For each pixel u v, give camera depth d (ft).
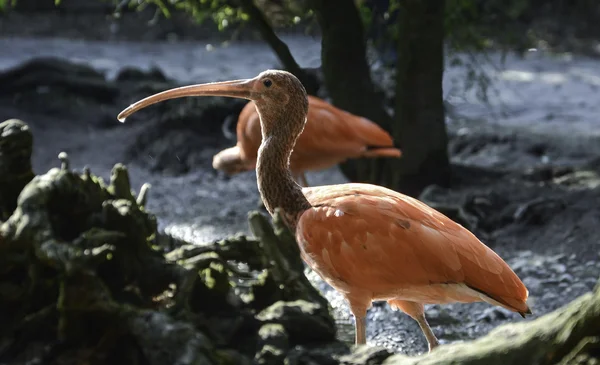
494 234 39.63
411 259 22.98
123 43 123.65
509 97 85.71
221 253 23.52
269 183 25.22
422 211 23.75
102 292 19.04
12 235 19.54
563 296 32.01
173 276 20.67
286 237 24.75
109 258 20.27
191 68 100.53
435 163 45.96
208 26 129.29
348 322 30.63
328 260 23.75
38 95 67.87
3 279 20.21
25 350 19.90
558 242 37.45
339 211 23.68
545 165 52.44
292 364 19.11
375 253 23.16
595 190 43.52
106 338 19.35
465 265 22.75
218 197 49.37
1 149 21.62
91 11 133.80
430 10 44.24
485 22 56.95
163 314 18.94
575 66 111.45
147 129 59.93
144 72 75.82
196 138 58.85
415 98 45.29
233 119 61.72
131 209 20.88
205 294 21.42
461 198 42.32
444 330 29.84
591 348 15.48
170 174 55.36
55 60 71.97
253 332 21.22
